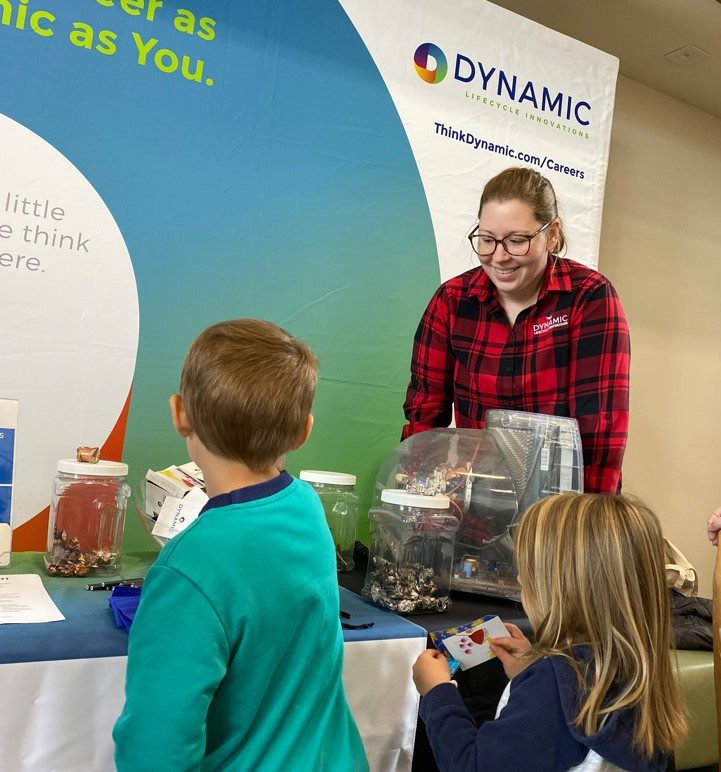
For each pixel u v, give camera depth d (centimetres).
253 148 205
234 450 103
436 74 232
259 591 94
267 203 208
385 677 133
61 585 140
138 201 190
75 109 181
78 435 184
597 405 187
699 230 355
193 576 91
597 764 102
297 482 110
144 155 190
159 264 193
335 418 220
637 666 105
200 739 89
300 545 101
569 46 256
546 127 254
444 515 162
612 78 266
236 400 101
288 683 97
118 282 188
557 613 112
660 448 343
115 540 154
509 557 172
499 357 199
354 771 104
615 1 274
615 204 327
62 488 150
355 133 220
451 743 110
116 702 109
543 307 195
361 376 224
